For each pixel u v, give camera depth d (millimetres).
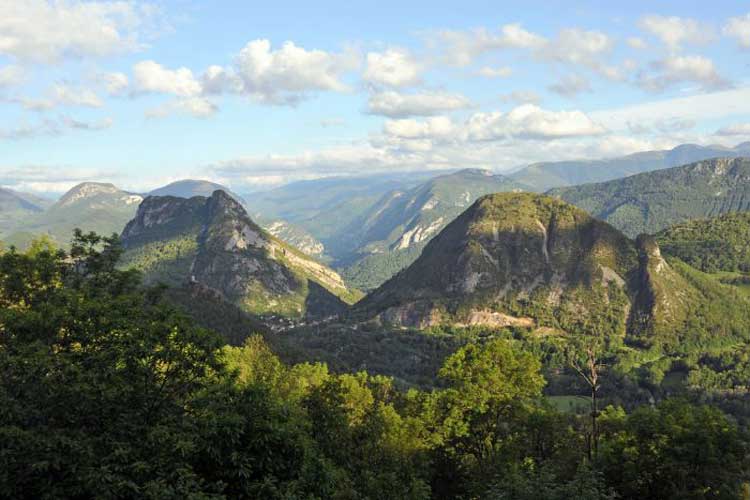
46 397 28422
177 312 36812
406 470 52938
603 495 36438
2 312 32906
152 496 24766
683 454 47250
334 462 47812
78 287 45281
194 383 33969
